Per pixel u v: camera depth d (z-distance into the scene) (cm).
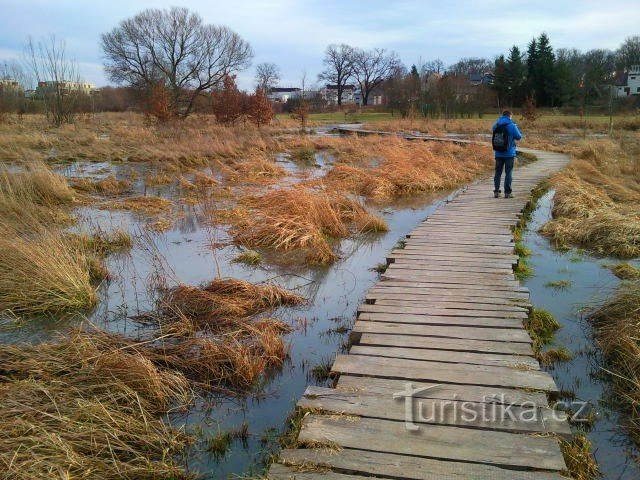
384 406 351
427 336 458
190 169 1720
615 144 2261
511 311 511
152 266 752
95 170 1712
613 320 509
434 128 3656
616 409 384
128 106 5641
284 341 511
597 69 5931
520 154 2088
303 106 4059
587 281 659
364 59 8438
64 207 1125
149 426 355
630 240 802
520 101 5509
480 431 322
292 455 303
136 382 400
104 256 797
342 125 4428
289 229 882
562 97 5291
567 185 1182
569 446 318
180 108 4616
